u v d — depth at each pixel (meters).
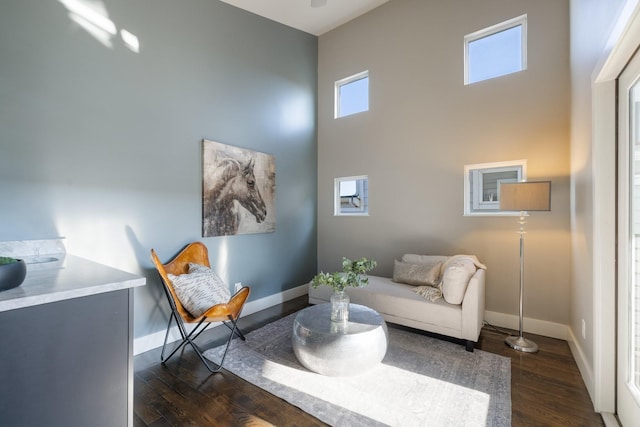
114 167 2.54
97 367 1.12
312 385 2.15
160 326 2.83
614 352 1.83
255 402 1.98
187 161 3.06
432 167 3.70
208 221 3.22
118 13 2.57
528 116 3.07
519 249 3.15
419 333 3.06
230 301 2.75
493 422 1.77
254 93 3.78
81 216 2.36
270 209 3.97
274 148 4.06
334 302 2.43
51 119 2.21
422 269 3.30
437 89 3.66
